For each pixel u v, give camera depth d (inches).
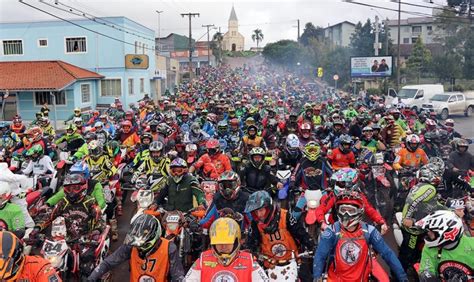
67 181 241.9
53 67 1328.7
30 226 260.1
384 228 245.9
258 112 767.7
